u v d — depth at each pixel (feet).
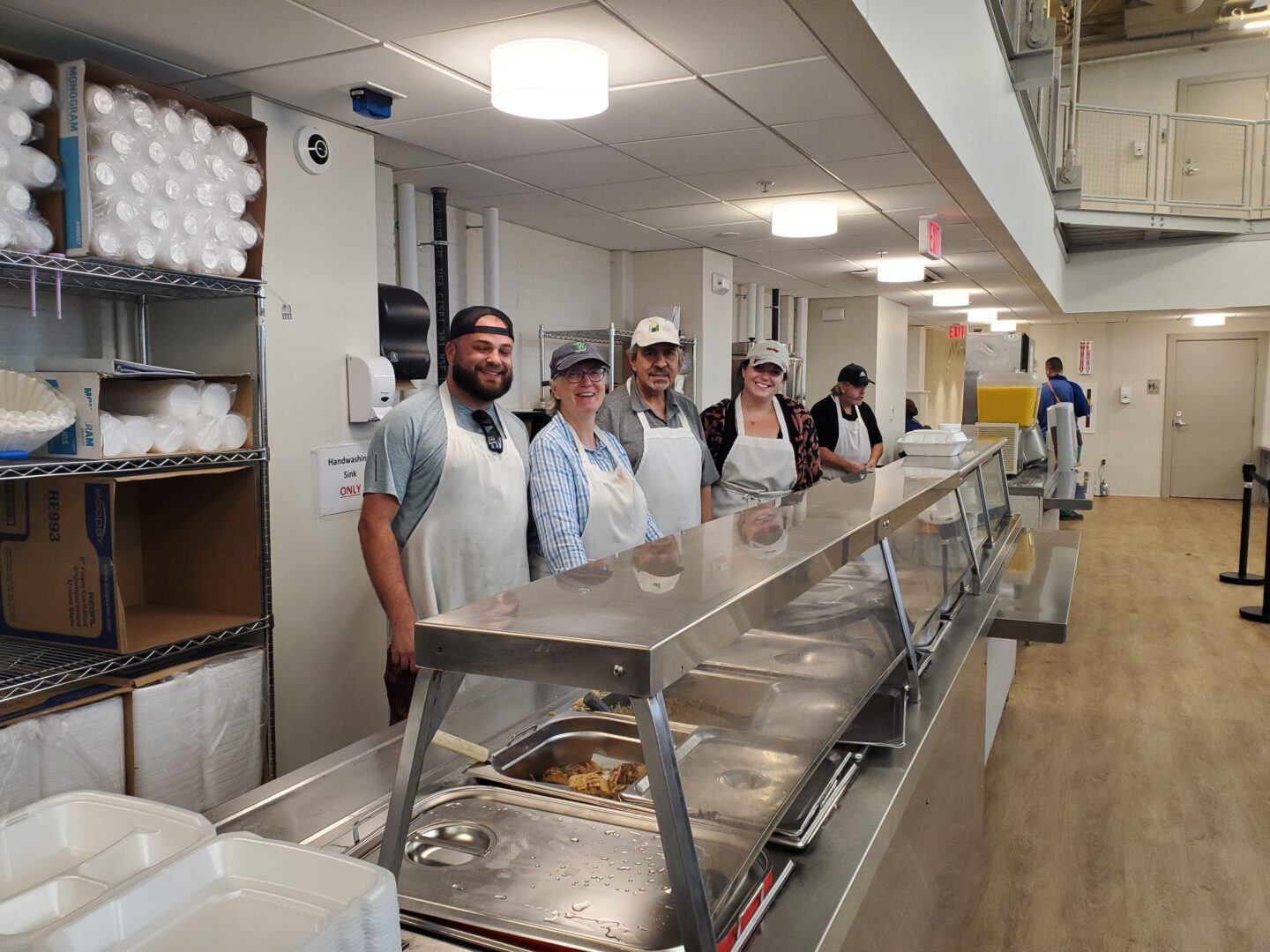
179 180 7.36
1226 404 40.78
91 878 2.42
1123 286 32.19
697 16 7.36
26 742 6.38
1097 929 8.34
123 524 8.57
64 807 2.82
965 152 12.25
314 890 2.33
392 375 10.25
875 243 18.31
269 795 4.21
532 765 4.66
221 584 8.36
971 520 10.03
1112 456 42.93
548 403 15.84
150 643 7.25
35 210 6.70
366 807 4.10
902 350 30.96
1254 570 24.85
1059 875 9.27
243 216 8.13
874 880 4.39
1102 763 12.07
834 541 4.69
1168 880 9.17
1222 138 29.35
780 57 8.29
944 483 7.81
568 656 2.97
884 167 12.30
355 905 2.21
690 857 2.90
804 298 27.50
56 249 6.72
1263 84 33.65
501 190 13.64
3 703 6.48
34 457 6.73
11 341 8.03
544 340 16.97
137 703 7.05
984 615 8.21
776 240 17.89
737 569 4.00
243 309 8.52
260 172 8.17
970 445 11.93
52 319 8.33
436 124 10.22
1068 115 27.35
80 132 6.54
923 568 7.29
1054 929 8.34
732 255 19.80
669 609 3.32
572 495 7.70
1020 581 10.83
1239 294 30.55
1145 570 25.09
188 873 2.35
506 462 7.98
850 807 4.42
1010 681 14.89
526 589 3.67
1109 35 32.45
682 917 2.87
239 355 8.57
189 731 7.47
